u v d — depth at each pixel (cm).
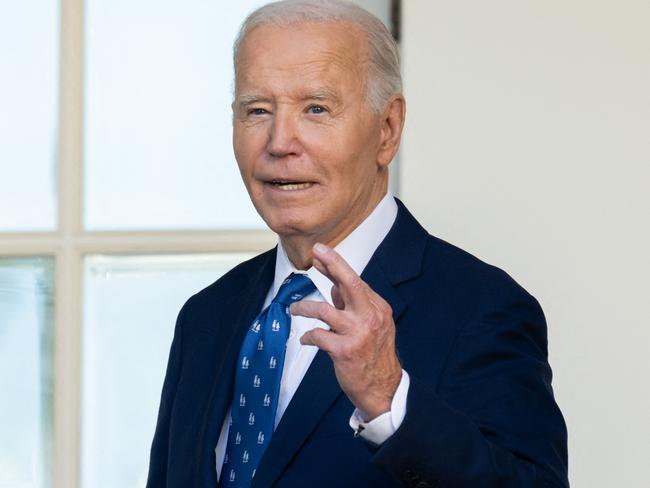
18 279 721
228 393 519
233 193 746
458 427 426
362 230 512
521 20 721
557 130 720
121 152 733
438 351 478
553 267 719
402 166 721
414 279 504
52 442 725
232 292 573
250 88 488
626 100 718
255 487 475
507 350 475
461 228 720
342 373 414
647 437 718
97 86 730
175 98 740
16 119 720
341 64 484
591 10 720
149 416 739
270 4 500
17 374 723
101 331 733
